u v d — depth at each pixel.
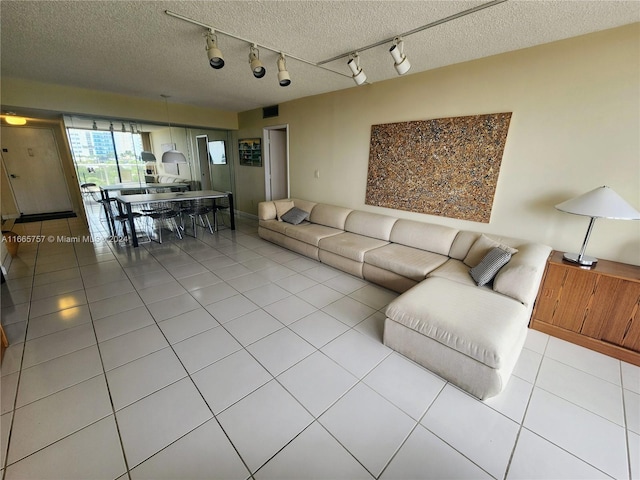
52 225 5.58
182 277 3.25
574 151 2.29
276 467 1.27
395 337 1.96
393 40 2.27
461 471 1.26
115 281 3.11
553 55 2.27
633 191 2.09
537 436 1.42
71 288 2.92
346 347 2.06
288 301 2.73
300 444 1.37
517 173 2.59
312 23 2.03
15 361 1.86
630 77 1.99
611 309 1.95
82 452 1.31
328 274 3.40
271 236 4.50
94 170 5.03
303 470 1.26
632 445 1.38
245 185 6.33
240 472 1.24
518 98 2.49
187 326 2.29
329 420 1.49
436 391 1.69
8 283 3.02
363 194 3.94
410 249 3.19
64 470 1.23
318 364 1.89
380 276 2.99
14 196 6.25
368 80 3.43
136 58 2.77
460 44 2.34
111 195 5.35
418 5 1.78
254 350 2.02
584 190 2.29
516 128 2.53
